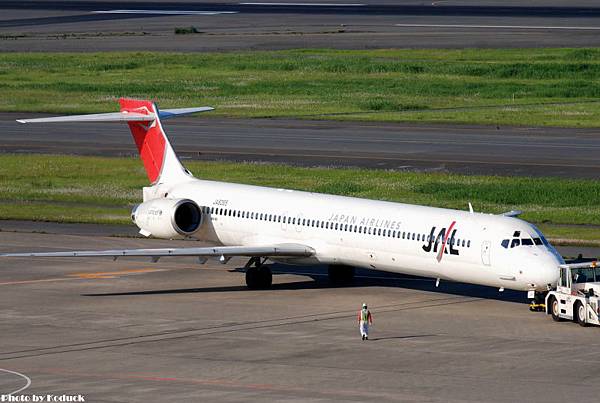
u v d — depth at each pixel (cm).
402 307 16400
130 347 14038
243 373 12650
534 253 15188
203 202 19438
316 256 17625
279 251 17400
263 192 18950
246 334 14738
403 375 12494
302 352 13675
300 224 17875
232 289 17988
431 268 16188
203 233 19412
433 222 16288
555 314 15262
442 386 11994
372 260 16938
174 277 19025
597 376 12381
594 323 14675
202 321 15562
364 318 14238
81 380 12381
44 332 14950
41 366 13075
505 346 13850
